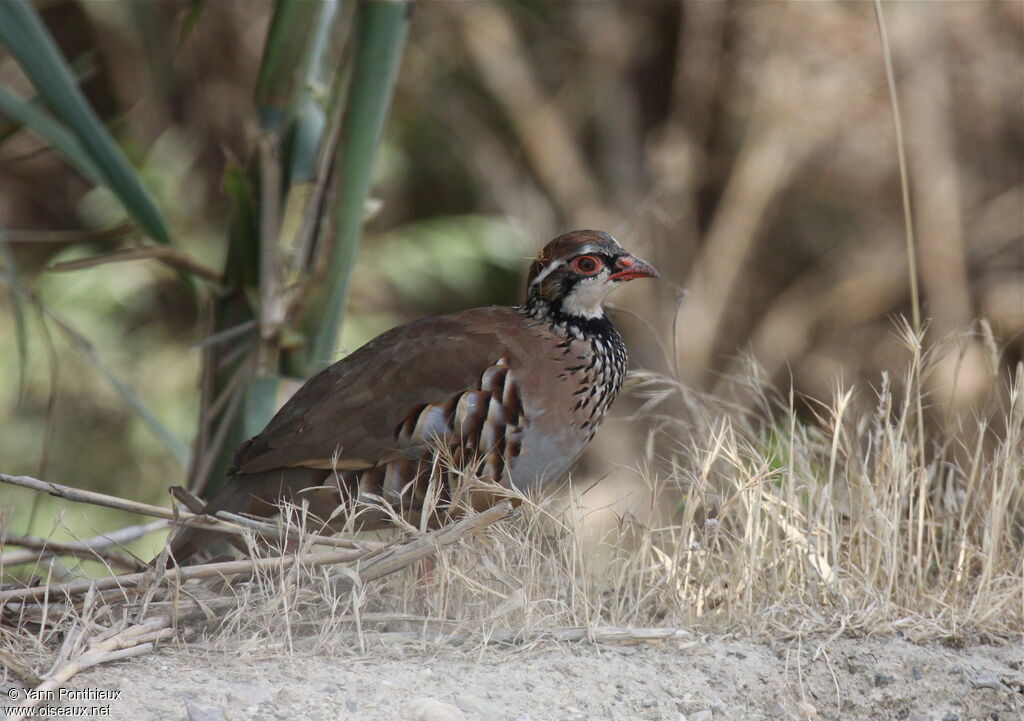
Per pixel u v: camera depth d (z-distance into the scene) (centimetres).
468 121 2545
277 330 1020
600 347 872
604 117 2545
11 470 2067
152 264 2130
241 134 2292
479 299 2514
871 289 2405
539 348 848
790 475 788
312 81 1062
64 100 907
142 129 2294
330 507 808
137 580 731
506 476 834
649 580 778
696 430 889
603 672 688
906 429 888
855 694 701
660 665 703
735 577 761
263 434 841
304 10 1018
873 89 2292
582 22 2519
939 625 749
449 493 805
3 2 880
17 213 2456
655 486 816
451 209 2594
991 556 763
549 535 797
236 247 1051
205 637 700
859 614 750
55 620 723
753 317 2548
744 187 2427
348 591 729
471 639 708
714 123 2514
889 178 2352
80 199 2470
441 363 816
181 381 2170
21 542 777
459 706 641
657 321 2397
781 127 2373
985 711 700
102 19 2175
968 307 2305
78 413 2139
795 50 2339
